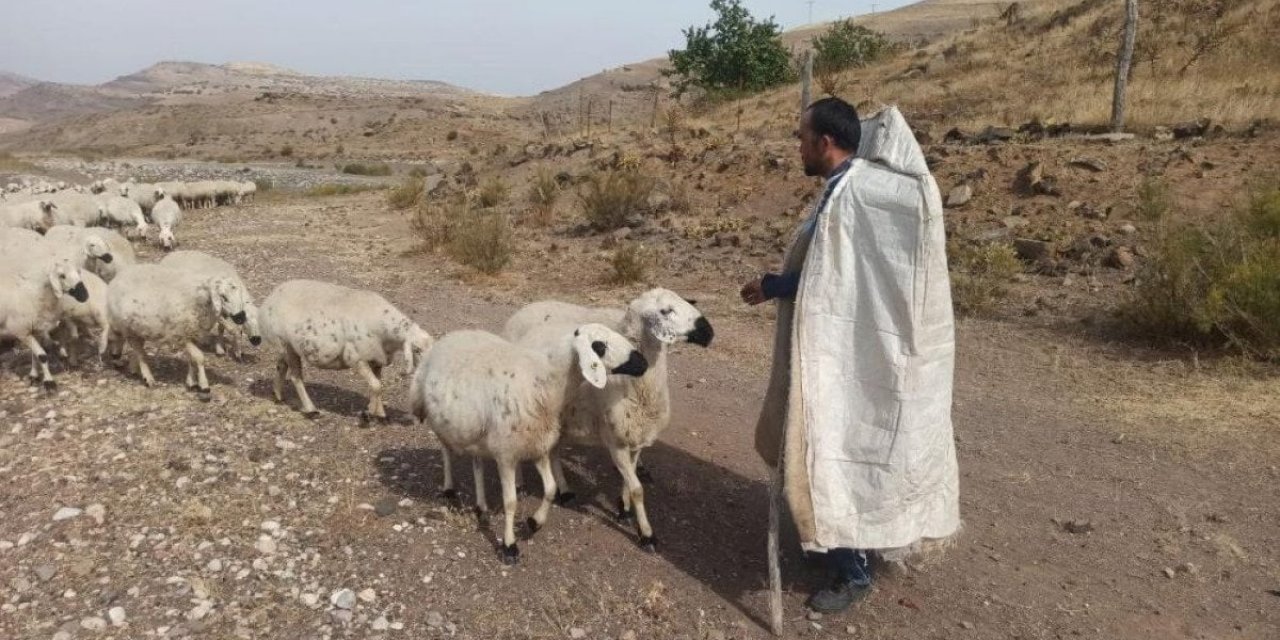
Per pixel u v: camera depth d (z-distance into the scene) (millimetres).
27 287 7488
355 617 4535
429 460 6457
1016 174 14141
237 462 6176
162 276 7324
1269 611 4852
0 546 5031
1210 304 8516
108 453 6238
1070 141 15562
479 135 59938
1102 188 13203
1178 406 7602
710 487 6242
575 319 6277
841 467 4266
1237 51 20359
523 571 5031
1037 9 32094
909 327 4074
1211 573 5219
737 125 23438
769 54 34000
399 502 5746
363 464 6312
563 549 5285
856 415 4238
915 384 4137
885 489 4219
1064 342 9367
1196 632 4672
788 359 4520
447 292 12086
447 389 5160
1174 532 5668
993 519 5852
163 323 7230
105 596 4574
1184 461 6648
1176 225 10805
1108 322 9773
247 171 41281
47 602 4547
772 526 4477
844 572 4750
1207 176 12836
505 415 4961
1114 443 7000
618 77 80812
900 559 4699
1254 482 6285
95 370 8219
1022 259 11938
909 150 4191
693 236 14852
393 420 7242
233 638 4309
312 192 26656
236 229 17891
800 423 4176
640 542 5367
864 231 4090
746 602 4852
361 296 6926
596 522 5625
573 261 14000
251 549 5090
